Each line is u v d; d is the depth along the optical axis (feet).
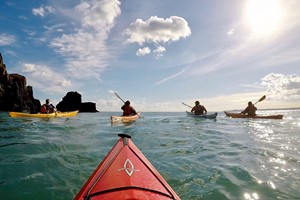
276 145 19.66
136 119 47.70
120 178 7.29
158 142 21.17
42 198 9.55
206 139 22.89
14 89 117.91
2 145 18.71
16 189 10.33
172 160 14.93
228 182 11.07
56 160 14.69
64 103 202.69
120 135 12.78
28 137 23.02
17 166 13.39
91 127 33.73
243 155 16.12
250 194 9.77
